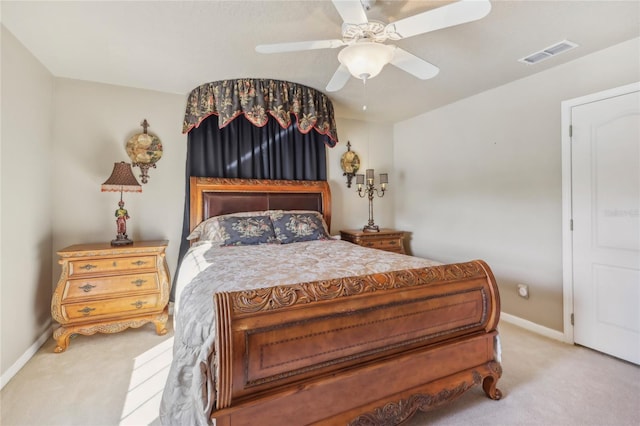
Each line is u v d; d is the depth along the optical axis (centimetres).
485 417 170
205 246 283
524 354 241
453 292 170
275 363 126
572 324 258
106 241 306
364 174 436
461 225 358
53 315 244
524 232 292
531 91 285
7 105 211
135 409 177
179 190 334
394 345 155
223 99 296
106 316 261
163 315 279
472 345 178
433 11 139
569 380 205
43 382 203
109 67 270
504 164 309
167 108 329
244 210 339
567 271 260
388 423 148
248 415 121
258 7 186
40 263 260
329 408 137
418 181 417
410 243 432
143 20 199
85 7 186
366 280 151
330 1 181
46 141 272
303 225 330
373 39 167
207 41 225
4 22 201
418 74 197
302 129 310
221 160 342
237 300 124
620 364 226
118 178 276
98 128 303
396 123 453
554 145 268
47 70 273
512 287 303
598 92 239
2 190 205
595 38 221
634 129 222
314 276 170
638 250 222
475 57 249
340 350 140
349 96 340
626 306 229
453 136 365
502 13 191
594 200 244
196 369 121
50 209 281
